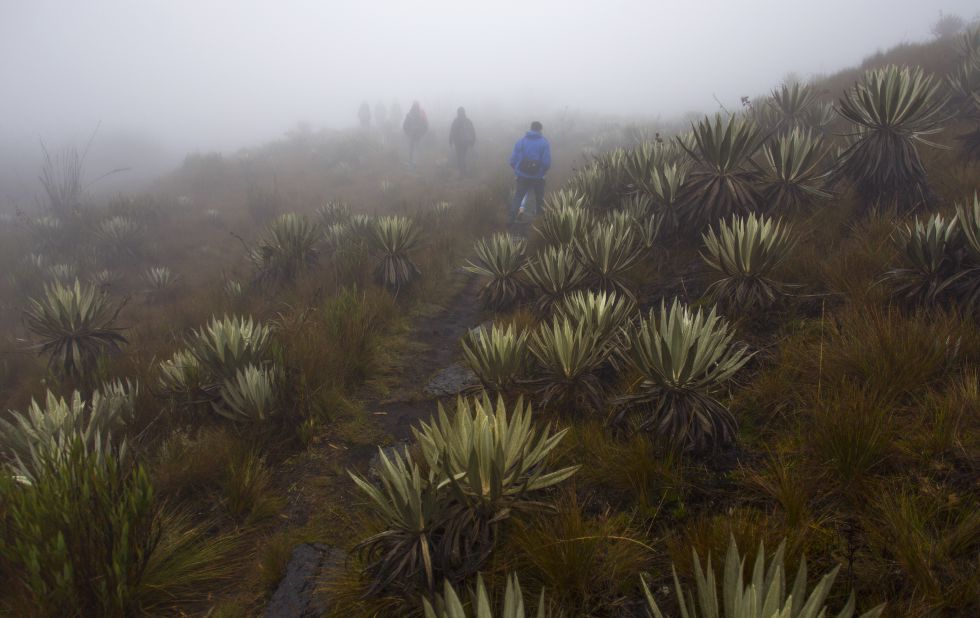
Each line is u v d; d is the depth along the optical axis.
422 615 1.96
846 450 2.08
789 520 1.93
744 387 2.96
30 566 1.86
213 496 2.95
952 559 1.66
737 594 1.31
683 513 2.23
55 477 2.23
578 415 3.11
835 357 2.69
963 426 2.13
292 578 2.32
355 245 7.05
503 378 3.24
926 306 2.87
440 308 6.03
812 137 6.84
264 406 3.40
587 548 1.99
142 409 3.64
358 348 4.46
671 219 5.10
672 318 2.79
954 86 6.54
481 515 2.12
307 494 2.96
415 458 2.95
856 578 1.70
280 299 6.38
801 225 4.44
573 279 4.57
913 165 4.25
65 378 4.75
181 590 2.32
